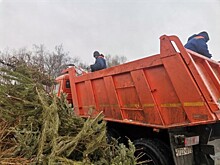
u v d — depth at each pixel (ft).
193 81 7.91
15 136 6.31
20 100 7.52
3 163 5.48
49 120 6.45
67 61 102.83
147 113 9.64
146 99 9.65
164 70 8.91
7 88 7.72
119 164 6.10
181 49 8.27
